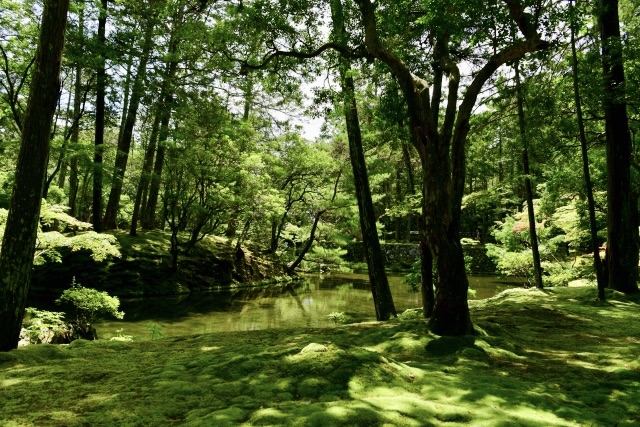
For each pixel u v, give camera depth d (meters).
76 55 13.94
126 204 31.14
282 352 4.08
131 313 13.67
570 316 7.94
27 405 3.07
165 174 18.89
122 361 4.51
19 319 5.47
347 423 2.60
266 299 17.83
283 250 29.14
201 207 18.00
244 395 3.16
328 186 24.80
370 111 11.12
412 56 8.10
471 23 6.14
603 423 2.81
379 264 10.68
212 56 12.30
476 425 2.66
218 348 5.10
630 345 5.64
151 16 16.77
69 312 12.88
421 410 2.84
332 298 18.38
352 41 7.92
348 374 3.46
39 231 9.35
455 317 5.45
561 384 3.77
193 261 19.88
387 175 20.52
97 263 16.86
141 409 2.93
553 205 15.29
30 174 5.52
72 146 13.59
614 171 10.81
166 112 18.52
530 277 18.33
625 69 11.07
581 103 11.33
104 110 18.80
